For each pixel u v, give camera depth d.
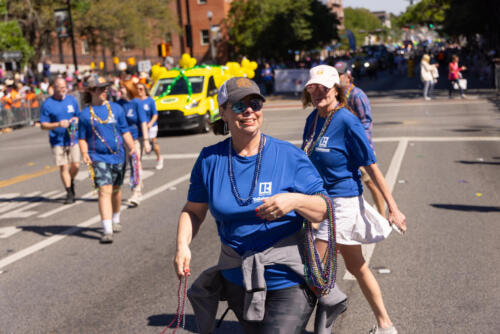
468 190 9.12
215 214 3.05
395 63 61.81
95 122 7.23
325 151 4.05
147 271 6.19
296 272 2.98
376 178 4.04
